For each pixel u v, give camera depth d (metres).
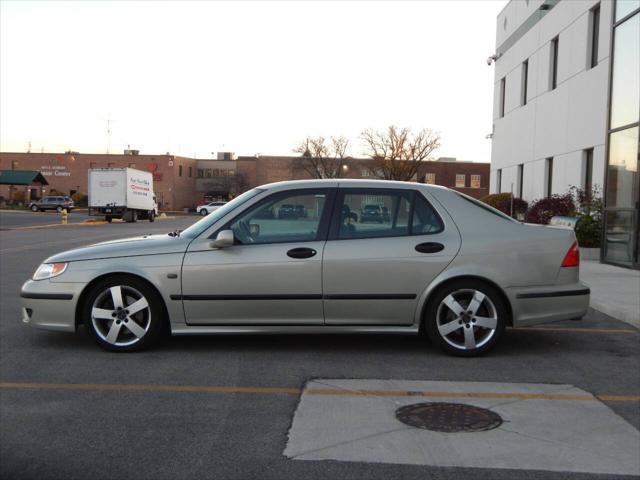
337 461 3.87
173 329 6.24
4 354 6.31
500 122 28.88
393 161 59.34
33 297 6.33
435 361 6.16
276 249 6.17
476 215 6.37
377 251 6.15
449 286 6.20
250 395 5.10
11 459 3.89
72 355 6.27
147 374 5.66
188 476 3.67
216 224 6.30
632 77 13.94
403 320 6.23
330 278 6.14
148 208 47.00
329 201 6.32
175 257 6.20
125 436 4.25
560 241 6.38
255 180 83.56
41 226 35.28
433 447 4.08
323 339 7.05
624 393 5.23
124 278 6.23
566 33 20.86
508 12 27.62
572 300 6.38
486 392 5.21
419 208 6.33
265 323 6.21
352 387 5.31
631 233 13.77
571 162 20.39
